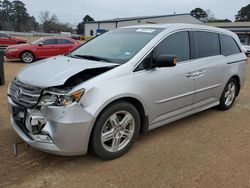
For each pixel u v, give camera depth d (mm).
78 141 3184
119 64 3654
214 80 5102
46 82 3180
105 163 3521
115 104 3453
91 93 3199
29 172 3264
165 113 4227
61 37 15438
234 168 3502
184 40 4527
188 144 4145
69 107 3076
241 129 4844
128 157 3689
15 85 3596
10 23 89188
